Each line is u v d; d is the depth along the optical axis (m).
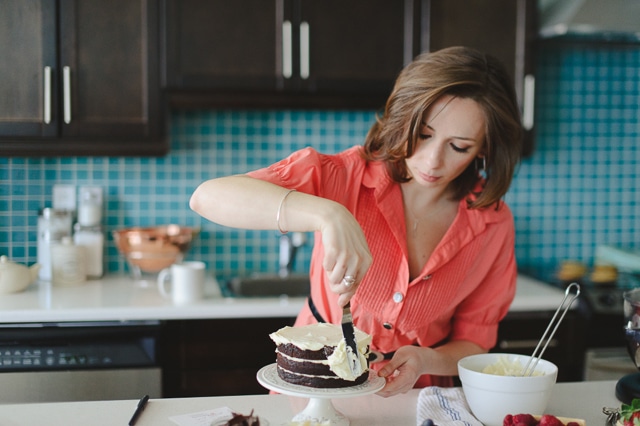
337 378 1.10
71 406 1.23
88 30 2.33
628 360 2.39
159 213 2.74
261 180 1.17
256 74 2.42
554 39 2.61
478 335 1.50
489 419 1.17
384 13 2.47
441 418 1.17
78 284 2.48
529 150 2.63
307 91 2.45
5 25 2.29
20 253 2.64
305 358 1.10
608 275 2.63
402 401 1.29
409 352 1.30
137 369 2.14
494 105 1.29
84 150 2.37
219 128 2.75
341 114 2.82
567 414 1.23
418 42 2.50
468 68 1.28
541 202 2.97
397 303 1.41
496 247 1.48
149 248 2.43
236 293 2.67
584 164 2.98
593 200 2.99
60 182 2.66
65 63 2.33
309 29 2.43
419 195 1.46
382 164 1.43
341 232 1.05
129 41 2.36
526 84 2.59
